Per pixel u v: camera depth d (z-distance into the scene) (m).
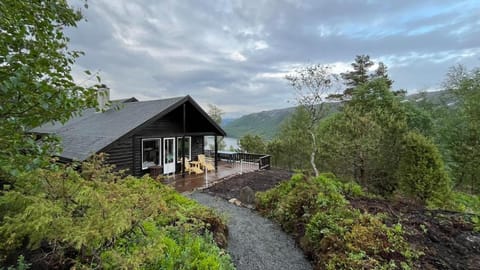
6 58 1.71
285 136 21.19
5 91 1.55
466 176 10.88
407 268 3.49
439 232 4.40
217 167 13.82
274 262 4.59
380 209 5.55
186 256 3.19
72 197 2.65
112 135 8.66
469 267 3.46
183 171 11.41
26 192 2.57
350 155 7.86
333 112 11.02
